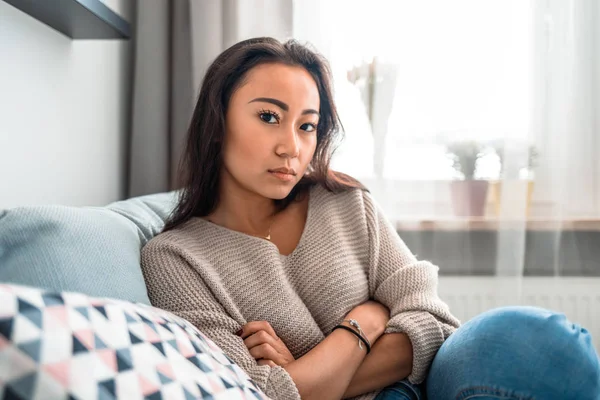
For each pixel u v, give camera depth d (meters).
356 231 1.13
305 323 0.99
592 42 1.82
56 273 0.67
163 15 1.80
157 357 0.56
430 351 0.99
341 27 1.83
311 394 0.87
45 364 0.44
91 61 1.52
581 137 1.85
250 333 0.93
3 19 1.08
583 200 1.87
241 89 1.00
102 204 1.63
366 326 0.99
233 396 0.62
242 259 1.02
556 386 0.77
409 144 1.88
